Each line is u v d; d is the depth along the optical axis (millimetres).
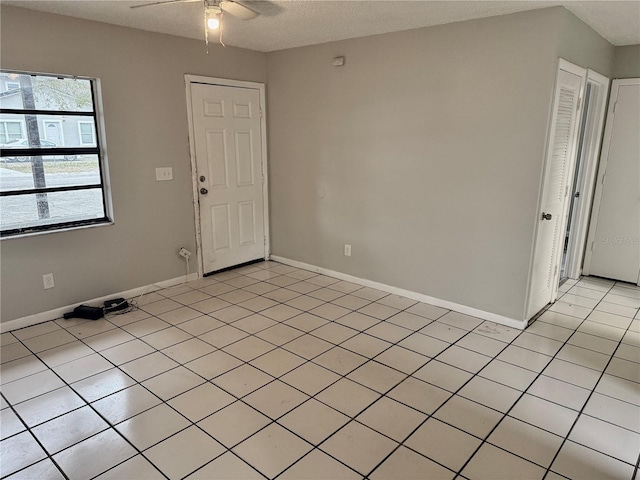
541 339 3141
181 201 4164
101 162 3594
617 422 2227
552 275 3723
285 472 1886
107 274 3729
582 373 2691
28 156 3195
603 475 1879
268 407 2338
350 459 1965
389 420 2234
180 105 3996
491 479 1854
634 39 3729
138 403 2367
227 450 2018
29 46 3043
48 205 3350
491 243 3359
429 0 2760
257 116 4688
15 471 1885
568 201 3693
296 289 4172
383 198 3965
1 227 3137
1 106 3025
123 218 3754
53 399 2395
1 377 2605
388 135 3814
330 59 4078
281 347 3002
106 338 3121
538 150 3027
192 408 2324
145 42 3664
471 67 3234
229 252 4711
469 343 3070
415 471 1896
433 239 3689
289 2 2836
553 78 2908
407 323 3402
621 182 4191
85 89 3420
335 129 4195
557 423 2217
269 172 4934
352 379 2609
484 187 3322
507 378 2627
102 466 1917
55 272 3400
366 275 4262
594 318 3510
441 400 2406
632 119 4035
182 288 4172
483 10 2951
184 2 2865
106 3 2895
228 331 3248
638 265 4242
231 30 3615
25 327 3285
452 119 3400
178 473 1878
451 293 3662
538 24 2896
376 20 3262
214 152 4359
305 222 4699
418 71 3523
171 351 2938
